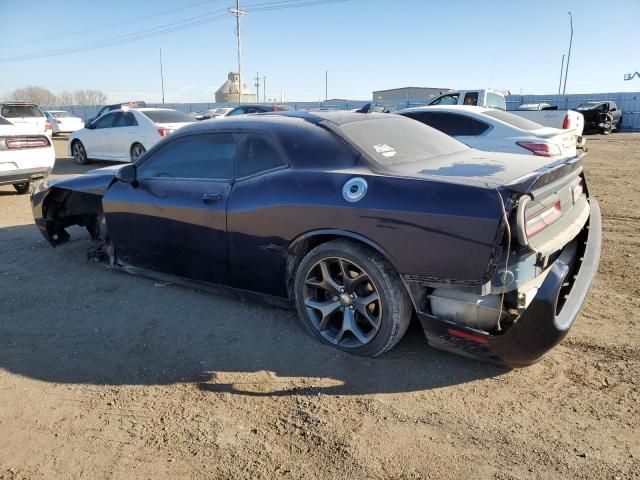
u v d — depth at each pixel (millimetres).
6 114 17484
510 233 2586
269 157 3525
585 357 3129
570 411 2625
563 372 2979
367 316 3125
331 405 2752
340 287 3205
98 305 4148
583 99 34906
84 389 2980
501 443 2404
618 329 3467
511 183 2623
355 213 2975
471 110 7941
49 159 8859
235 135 3727
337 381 2979
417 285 2854
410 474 2234
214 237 3721
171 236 4012
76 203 5238
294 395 2859
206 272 3910
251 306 4016
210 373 3111
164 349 3418
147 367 3209
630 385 2822
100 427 2623
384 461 2316
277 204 3320
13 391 2969
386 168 3137
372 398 2801
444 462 2297
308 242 3340
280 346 3395
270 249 3434
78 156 14227
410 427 2547
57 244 5441
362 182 3031
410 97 60719
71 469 2326
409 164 3270
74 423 2660
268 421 2641
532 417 2588
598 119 25828
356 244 3061
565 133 7852
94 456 2408
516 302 2730
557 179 2941
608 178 10320
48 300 4281
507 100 37562
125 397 2889
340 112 3926
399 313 2990
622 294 4070
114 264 4652
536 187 2680
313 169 3293
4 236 6359
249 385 2973
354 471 2262
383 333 3049
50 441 2523
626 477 2166
